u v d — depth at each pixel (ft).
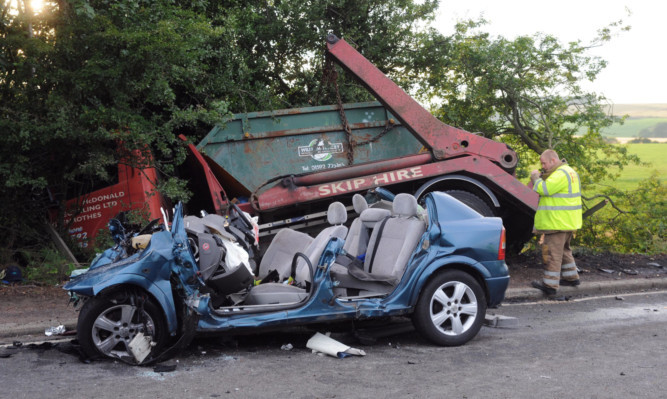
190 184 34.73
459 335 19.57
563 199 28.19
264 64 38.78
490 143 31.94
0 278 27.73
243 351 18.63
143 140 27.78
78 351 17.65
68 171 30.09
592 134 40.75
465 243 19.77
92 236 31.09
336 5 39.32
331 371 16.56
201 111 28.94
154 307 17.07
